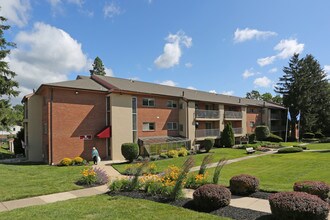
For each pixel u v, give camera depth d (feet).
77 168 60.85
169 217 21.99
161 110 101.60
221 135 121.19
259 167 64.08
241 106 142.82
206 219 21.44
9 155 107.45
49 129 73.26
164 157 83.46
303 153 90.12
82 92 80.07
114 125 83.66
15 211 24.63
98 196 30.96
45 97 79.51
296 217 18.78
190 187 33.71
